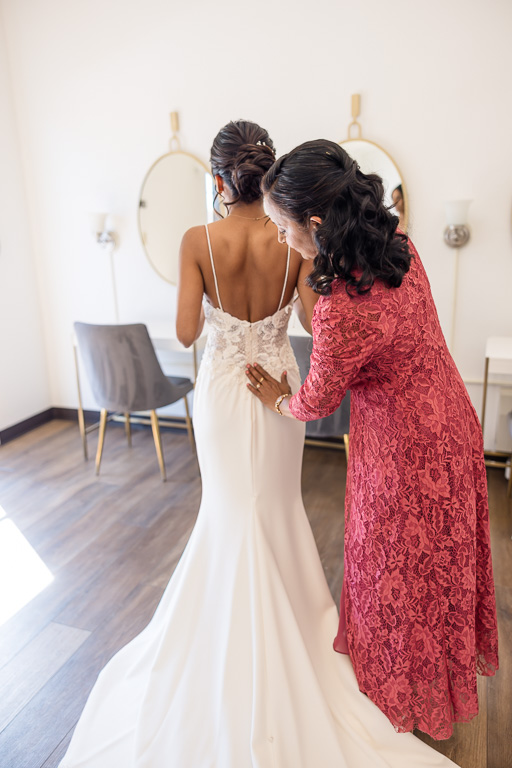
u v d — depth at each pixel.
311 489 2.95
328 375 1.12
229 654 1.40
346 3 2.84
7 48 3.51
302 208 1.03
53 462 3.38
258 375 1.41
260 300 1.42
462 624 1.30
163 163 3.36
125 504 2.84
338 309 1.08
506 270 2.94
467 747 1.48
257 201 1.36
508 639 1.87
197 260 1.38
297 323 3.20
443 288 3.06
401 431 1.21
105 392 2.98
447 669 1.34
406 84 2.86
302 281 1.42
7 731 1.57
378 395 1.22
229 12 3.04
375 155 2.98
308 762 1.29
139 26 3.21
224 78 3.14
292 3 2.92
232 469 1.46
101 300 3.77
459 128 2.84
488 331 3.05
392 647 1.32
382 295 1.09
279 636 1.38
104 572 2.29
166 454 3.45
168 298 3.59
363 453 1.31
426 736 1.52
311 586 1.61
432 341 1.19
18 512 2.78
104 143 3.48
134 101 3.35
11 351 3.74
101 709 1.55
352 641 1.42
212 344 1.48
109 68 3.34
